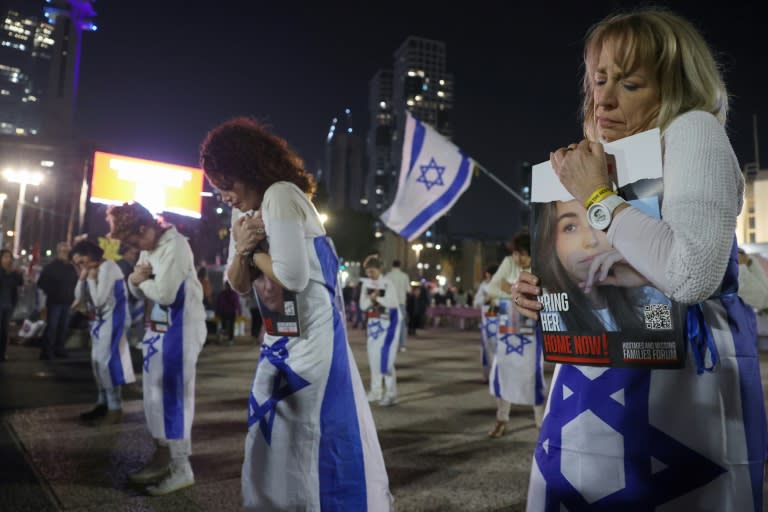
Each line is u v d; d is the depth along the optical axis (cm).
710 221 90
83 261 531
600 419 109
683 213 92
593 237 107
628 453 106
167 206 1526
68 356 963
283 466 174
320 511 171
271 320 185
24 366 831
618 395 108
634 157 104
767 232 2089
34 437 436
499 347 484
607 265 105
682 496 101
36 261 2045
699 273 89
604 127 119
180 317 319
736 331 108
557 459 115
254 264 185
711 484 101
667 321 99
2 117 17962
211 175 193
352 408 181
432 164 843
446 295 2817
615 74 115
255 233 181
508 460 399
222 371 834
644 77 112
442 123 19662
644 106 113
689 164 96
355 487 174
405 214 834
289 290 175
